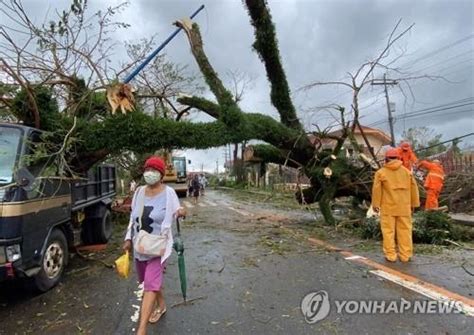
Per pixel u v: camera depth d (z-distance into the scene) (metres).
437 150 21.27
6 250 4.75
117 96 8.19
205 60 9.80
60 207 6.27
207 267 6.92
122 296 5.45
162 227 4.06
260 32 11.19
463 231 9.15
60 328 4.39
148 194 4.19
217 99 9.65
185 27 9.95
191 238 10.19
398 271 6.27
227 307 4.82
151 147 8.70
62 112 8.40
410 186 7.01
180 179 32.34
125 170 14.95
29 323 4.57
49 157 6.32
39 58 7.98
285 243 9.05
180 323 4.35
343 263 6.90
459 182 14.30
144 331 3.74
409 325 4.12
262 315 4.53
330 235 10.02
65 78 8.51
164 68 12.70
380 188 7.05
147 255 4.00
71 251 8.21
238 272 6.51
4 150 5.58
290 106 12.27
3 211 4.76
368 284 5.59
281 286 5.63
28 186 5.16
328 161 11.68
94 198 8.92
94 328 4.35
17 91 7.55
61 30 8.00
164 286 5.78
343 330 4.06
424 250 7.86
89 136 8.05
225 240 9.76
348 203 15.89
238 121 9.53
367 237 9.48
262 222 13.20
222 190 44.28
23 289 5.72
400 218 6.95
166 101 11.03
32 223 5.21
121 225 12.70
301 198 13.12
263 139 11.03
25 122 7.49
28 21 7.59
